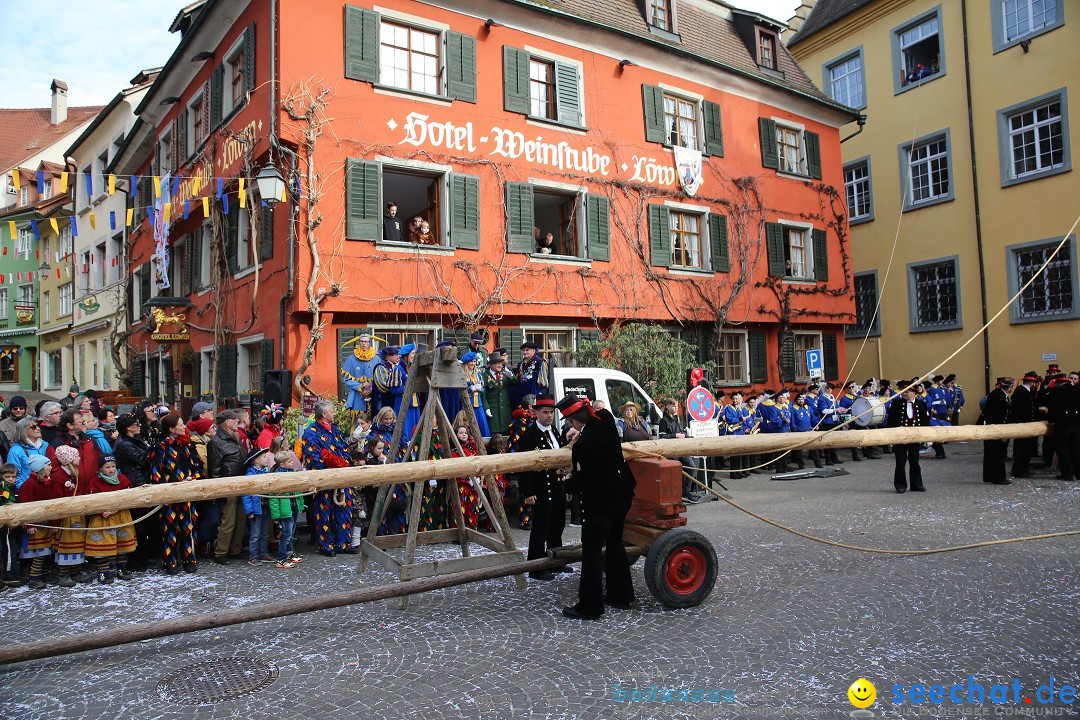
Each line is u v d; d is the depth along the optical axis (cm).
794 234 2027
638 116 1648
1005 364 1931
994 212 1969
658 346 1426
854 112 2133
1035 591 591
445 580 541
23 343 3256
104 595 636
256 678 443
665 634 504
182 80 1664
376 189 1249
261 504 755
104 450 735
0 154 3572
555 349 1504
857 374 2344
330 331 1220
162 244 1448
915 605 559
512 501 1045
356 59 1248
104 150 2394
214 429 778
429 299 1291
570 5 1581
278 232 1250
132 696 422
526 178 1447
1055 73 1834
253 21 1287
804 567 679
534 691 413
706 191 1770
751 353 1869
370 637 511
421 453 605
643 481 590
